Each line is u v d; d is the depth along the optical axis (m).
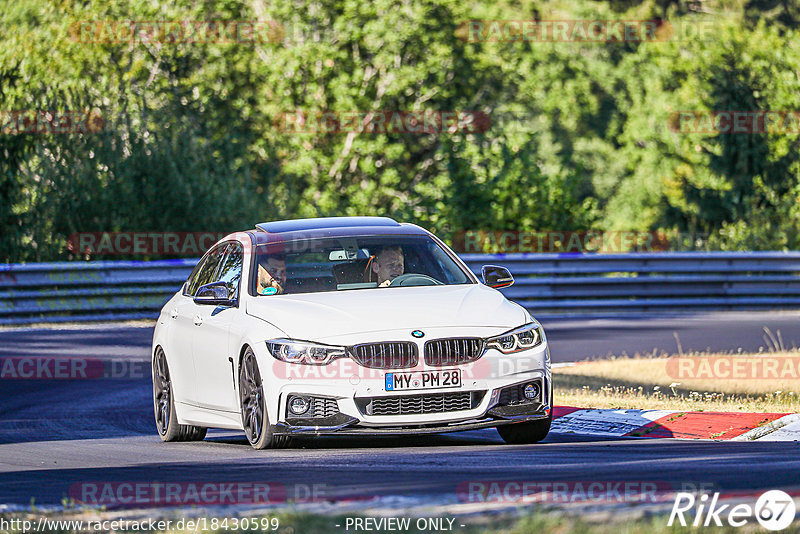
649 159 188.50
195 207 99.69
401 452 30.09
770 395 40.31
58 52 118.38
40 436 39.06
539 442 32.53
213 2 146.88
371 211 134.88
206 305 35.22
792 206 117.81
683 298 87.69
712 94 143.88
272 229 36.28
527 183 113.44
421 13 149.50
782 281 88.81
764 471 24.55
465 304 31.58
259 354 30.66
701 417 36.22
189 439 37.03
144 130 103.69
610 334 67.75
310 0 152.25
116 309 79.38
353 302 31.53
